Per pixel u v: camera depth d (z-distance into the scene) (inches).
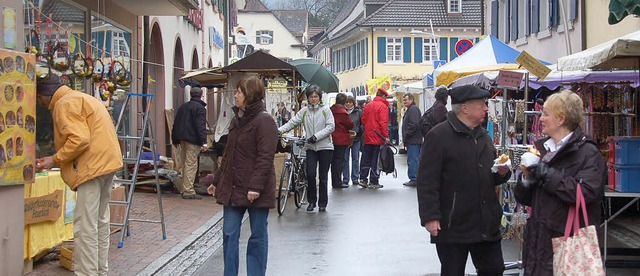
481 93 234.4
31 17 432.5
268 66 671.8
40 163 315.9
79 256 302.2
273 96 949.8
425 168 235.0
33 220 338.6
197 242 433.1
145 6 664.4
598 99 488.4
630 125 485.7
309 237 443.8
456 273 237.5
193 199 612.7
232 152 297.6
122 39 675.4
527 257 216.1
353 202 603.5
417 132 729.6
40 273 342.0
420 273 349.7
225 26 1418.6
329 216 527.8
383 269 358.3
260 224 297.6
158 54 852.6
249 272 299.3
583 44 783.7
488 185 235.5
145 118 412.5
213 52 1290.6
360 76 2443.4
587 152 210.1
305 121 550.3
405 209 561.0
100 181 304.2
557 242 208.1
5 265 304.5
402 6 2335.1
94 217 302.2
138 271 346.6
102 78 468.1
